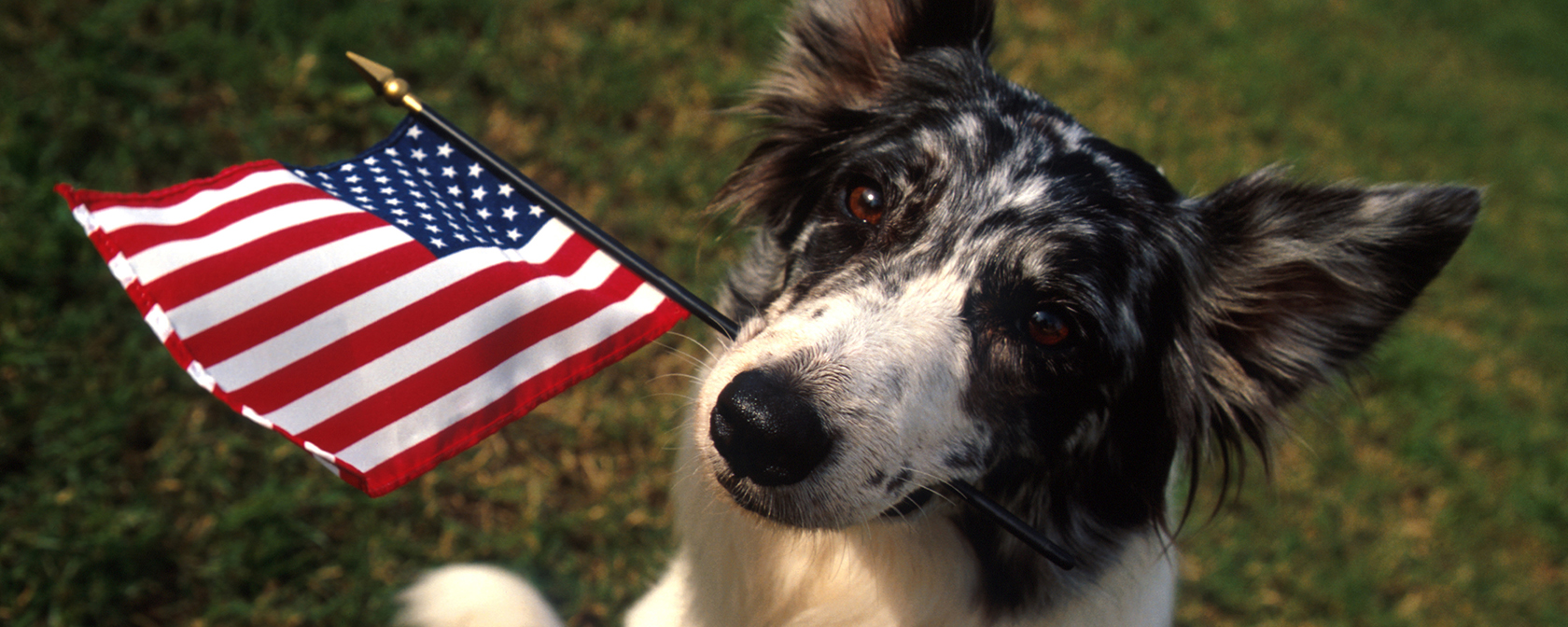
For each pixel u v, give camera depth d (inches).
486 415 18.2
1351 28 84.4
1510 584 38.2
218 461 26.2
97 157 29.7
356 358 17.5
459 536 27.2
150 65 32.5
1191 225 22.1
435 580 23.2
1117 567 22.4
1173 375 22.0
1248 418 22.7
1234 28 72.1
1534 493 42.8
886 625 22.2
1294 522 36.1
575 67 40.4
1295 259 21.9
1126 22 64.6
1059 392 20.7
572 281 19.2
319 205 17.8
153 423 26.5
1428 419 42.9
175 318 16.6
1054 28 60.9
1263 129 61.0
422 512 27.3
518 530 27.8
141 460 26.0
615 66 40.9
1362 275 21.4
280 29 35.5
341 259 17.6
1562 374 52.5
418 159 19.6
